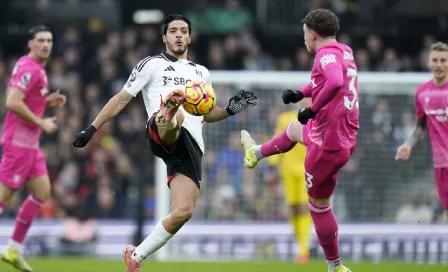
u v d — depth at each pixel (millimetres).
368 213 46719
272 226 46938
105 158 52062
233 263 37531
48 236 47312
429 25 64625
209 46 62875
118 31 62656
